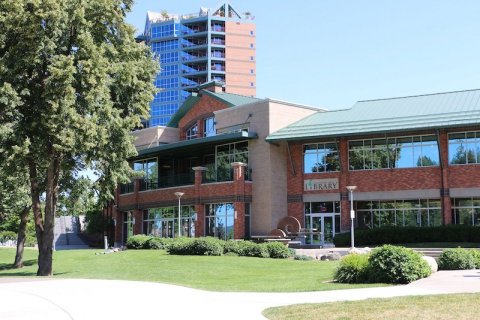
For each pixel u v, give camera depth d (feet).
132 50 87.76
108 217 189.16
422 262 54.03
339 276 55.06
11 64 75.51
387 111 127.13
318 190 128.88
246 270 74.43
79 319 33.09
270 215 128.36
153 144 165.78
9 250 173.47
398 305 35.22
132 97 89.51
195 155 156.66
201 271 75.10
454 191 113.70
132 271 79.82
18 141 76.02
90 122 75.97
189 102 161.27
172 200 147.64
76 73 76.95
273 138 128.67
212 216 136.98
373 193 122.42
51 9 73.92
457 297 38.01
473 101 118.73
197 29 463.42
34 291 47.62
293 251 94.22
